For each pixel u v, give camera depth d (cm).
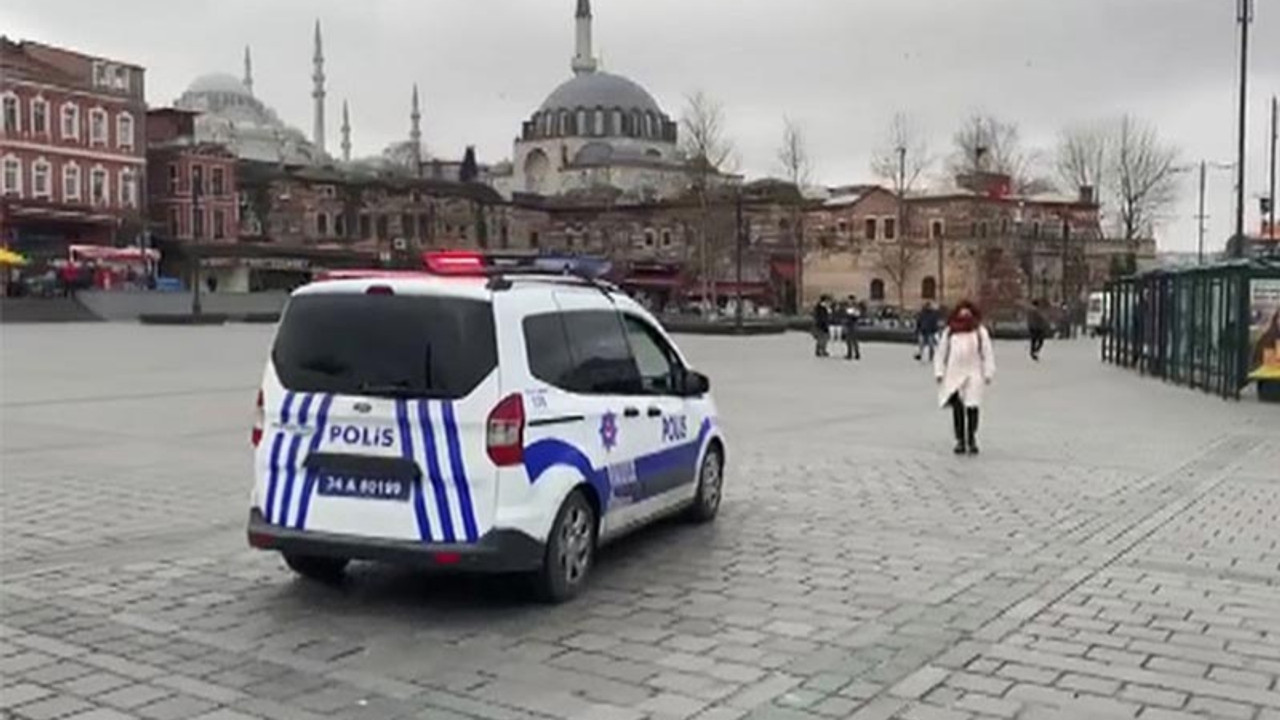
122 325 5759
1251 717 555
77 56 8112
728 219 8144
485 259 861
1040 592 777
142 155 8488
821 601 749
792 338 5441
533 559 707
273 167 9419
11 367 2836
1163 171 8406
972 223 8700
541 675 603
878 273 9212
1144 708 565
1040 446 1529
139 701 561
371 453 705
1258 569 847
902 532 964
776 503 1091
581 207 10869
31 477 1201
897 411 1978
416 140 14350
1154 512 1062
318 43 13425
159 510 1028
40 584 772
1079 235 8650
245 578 790
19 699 562
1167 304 2922
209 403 1972
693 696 573
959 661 631
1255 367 2288
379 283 723
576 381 770
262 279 8938
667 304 9575
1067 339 6306
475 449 691
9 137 7612
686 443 939
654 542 917
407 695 571
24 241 7700
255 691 575
